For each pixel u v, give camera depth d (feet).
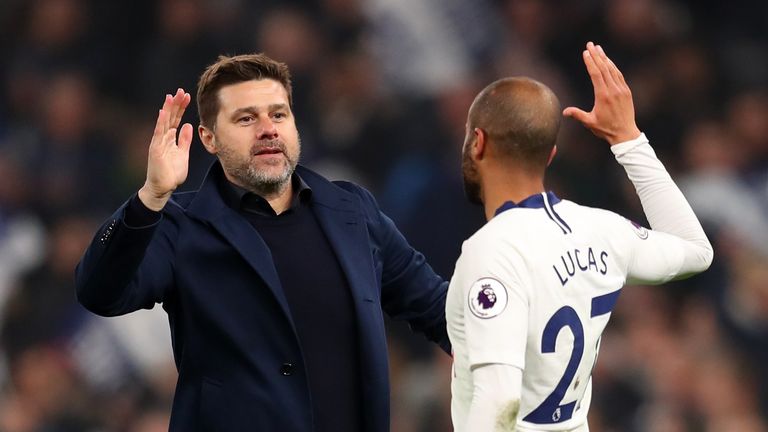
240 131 49.03
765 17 147.84
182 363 48.70
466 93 131.95
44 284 122.31
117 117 138.21
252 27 137.59
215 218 48.57
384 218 52.70
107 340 118.21
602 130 48.83
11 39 143.13
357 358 49.26
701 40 144.97
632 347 117.39
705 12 147.95
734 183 134.10
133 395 116.98
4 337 119.96
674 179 136.67
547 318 43.42
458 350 44.24
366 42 138.92
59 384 116.98
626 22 141.08
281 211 50.19
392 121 133.28
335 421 48.62
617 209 126.93
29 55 141.69
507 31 139.74
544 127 44.70
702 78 142.41
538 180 45.19
